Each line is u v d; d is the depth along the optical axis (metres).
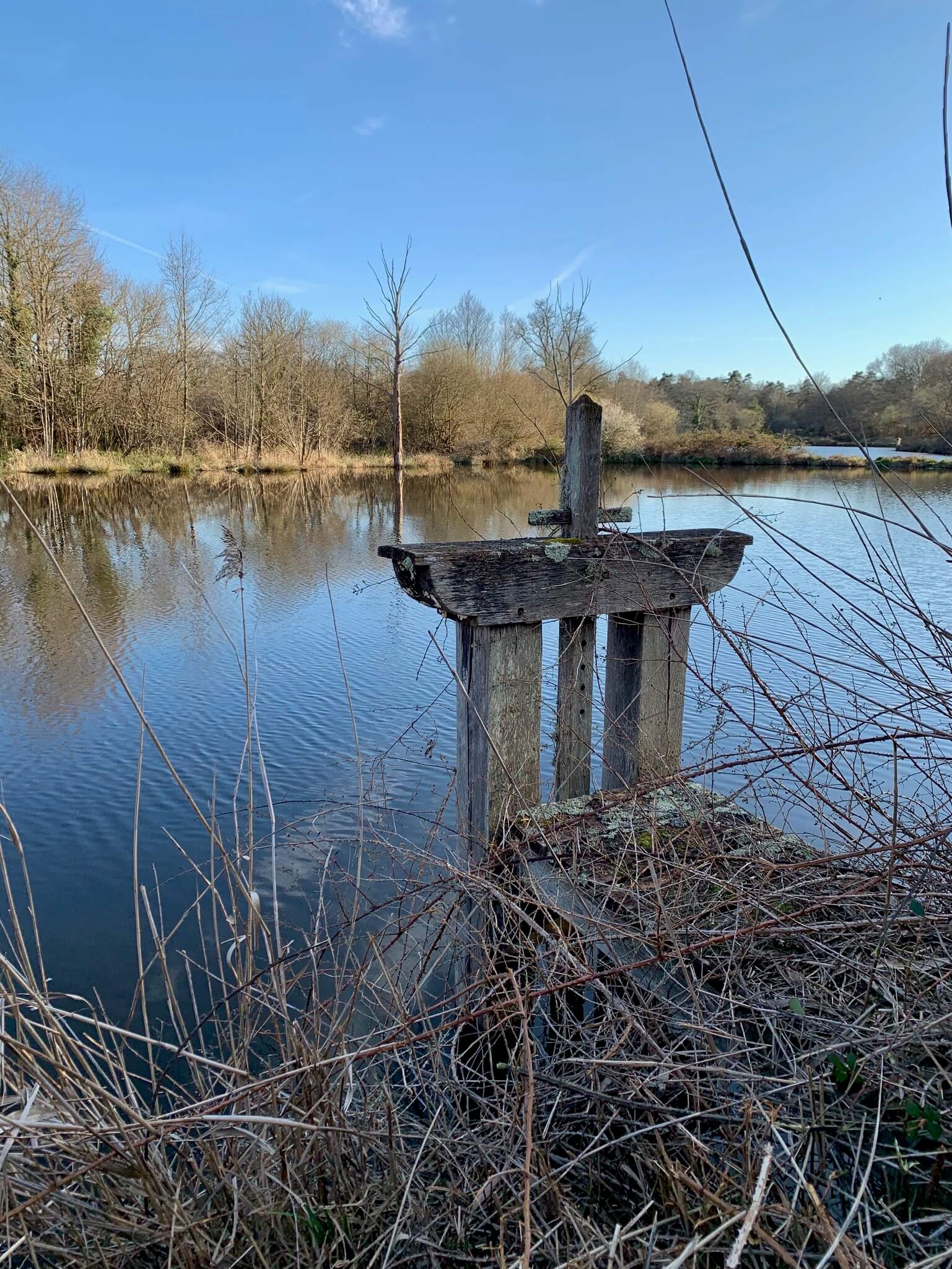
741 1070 1.57
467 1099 2.18
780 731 2.72
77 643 8.38
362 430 38.91
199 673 7.36
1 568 12.52
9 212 26.62
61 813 4.75
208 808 4.79
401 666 7.52
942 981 1.68
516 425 33.16
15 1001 1.53
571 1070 1.90
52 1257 1.64
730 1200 1.40
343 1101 1.86
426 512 18.45
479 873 2.35
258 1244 1.52
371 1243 1.57
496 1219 1.59
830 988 1.81
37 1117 1.46
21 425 28.59
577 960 1.84
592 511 2.77
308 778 5.14
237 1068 1.75
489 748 2.64
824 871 2.17
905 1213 1.36
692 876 2.17
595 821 2.62
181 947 3.57
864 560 10.69
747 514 2.15
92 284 28.16
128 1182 1.60
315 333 40.09
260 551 13.66
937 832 1.66
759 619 7.46
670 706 3.02
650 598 2.85
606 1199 1.60
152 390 25.31
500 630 2.60
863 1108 1.50
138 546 14.58
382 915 3.38
